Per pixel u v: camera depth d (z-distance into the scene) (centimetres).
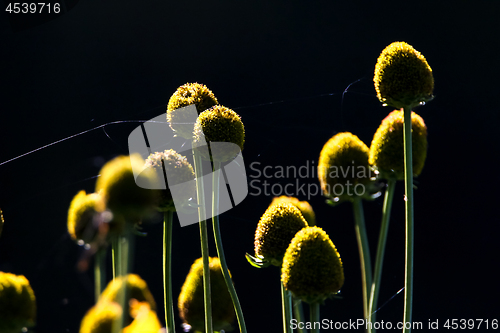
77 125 143
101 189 61
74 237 62
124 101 146
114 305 61
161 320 79
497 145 132
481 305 113
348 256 114
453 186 125
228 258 110
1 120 139
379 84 67
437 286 115
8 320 64
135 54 151
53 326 68
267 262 66
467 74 147
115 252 65
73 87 145
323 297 64
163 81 151
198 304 68
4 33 140
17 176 85
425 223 121
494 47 151
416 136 71
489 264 116
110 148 82
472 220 121
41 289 69
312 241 64
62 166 84
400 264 108
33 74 144
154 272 100
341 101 120
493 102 141
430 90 67
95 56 149
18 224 81
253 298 115
